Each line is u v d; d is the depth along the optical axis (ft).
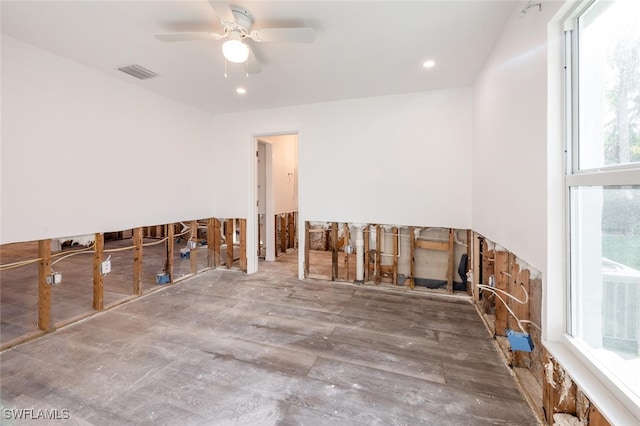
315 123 12.18
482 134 8.51
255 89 10.47
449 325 8.10
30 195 7.31
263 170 16.31
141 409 4.85
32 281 11.94
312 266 14.69
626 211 3.36
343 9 5.92
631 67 3.25
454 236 10.67
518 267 5.91
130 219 9.98
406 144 10.95
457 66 8.50
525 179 5.32
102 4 5.76
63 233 8.04
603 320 3.72
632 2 3.22
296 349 6.81
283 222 18.03
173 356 6.48
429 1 5.65
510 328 6.38
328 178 12.12
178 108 11.89
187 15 6.17
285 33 5.93
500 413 4.78
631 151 3.26
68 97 8.11
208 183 13.73
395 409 4.87
